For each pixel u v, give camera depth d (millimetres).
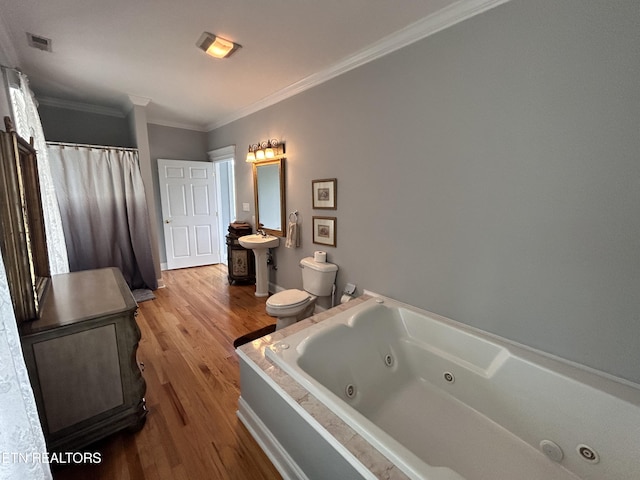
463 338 1722
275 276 3623
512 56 1448
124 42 2020
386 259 2229
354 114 2301
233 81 2748
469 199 1702
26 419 791
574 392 1297
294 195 3082
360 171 2322
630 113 1169
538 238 1470
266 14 1693
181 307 3260
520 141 1471
